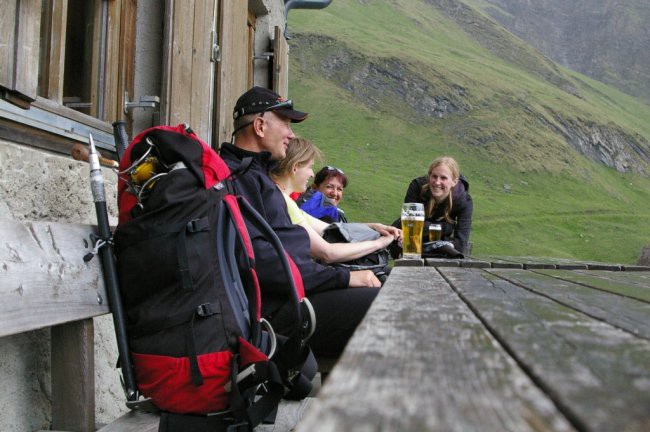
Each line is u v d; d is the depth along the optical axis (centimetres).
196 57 443
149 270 174
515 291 172
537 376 72
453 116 9638
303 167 334
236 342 172
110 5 368
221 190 184
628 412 59
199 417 173
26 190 256
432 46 12625
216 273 175
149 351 171
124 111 392
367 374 72
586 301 149
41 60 295
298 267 246
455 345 89
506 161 8706
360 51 10675
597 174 9219
